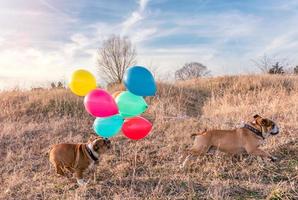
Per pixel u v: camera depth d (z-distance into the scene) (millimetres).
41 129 4141
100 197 2451
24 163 3229
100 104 2496
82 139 3848
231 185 2494
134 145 3482
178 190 2477
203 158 3037
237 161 2961
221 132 2963
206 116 4523
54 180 2818
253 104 4996
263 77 7145
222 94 6645
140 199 2367
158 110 4773
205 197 2316
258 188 2418
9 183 2773
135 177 2779
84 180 2748
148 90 2539
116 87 6305
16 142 3752
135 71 2529
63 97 5262
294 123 3635
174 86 6590
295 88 6242
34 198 2516
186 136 3619
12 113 4793
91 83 2693
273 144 3174
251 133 2922
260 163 2861
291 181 2498
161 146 3438
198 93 6738
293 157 2930
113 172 2922
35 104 5098
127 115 2639
